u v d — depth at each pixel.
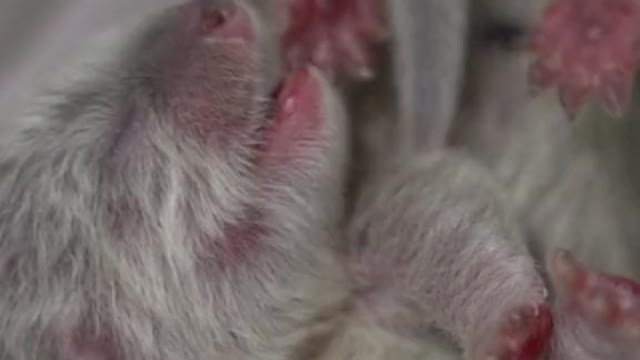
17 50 0.21
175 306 0.19
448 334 0.20
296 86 0.19
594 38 0.21
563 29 0.21
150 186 0.19
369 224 0.20
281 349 0.19
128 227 0.19
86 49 0.19
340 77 0.21
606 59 0.21
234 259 0.19
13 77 0.21
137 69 0.19
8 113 0.20
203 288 0.19
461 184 0.20
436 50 0.21
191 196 0.19
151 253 0.19
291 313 0.19
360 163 0.20
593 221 0.21
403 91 0.21
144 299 0.19
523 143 0.21
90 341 0.19
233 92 0.19
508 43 0.21
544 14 0.21
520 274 0.19
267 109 0.19
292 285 0.19
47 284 0.19
